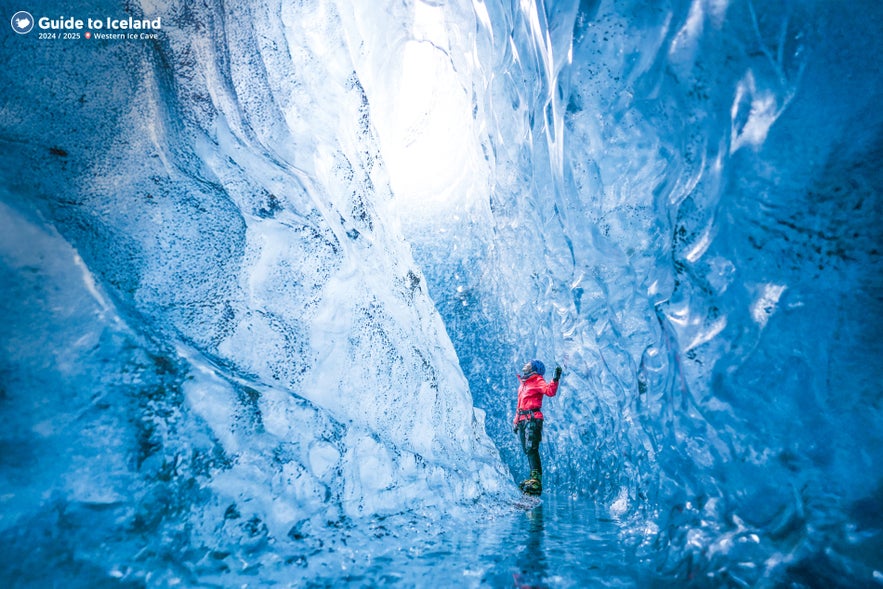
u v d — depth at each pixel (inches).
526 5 134.0
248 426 79.7
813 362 65.9
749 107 71.3
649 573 63.2
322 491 85.4
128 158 88.7
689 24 78.2
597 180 102.4
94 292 72.5
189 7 107.0
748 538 61.6
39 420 62.1
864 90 63.6
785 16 67.5
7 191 71.6
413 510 102.4
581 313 146.2
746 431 69.6
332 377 107.2
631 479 122.6
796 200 68.1
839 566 53.1
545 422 197.6
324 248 112.7
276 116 121.3
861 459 59.9
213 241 92.7
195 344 84.2
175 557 62.8
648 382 99.8
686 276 80.7
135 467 65.8
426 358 145.5
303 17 134.0
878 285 63.0
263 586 58.3
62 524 58.2
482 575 62.2
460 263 259.0
